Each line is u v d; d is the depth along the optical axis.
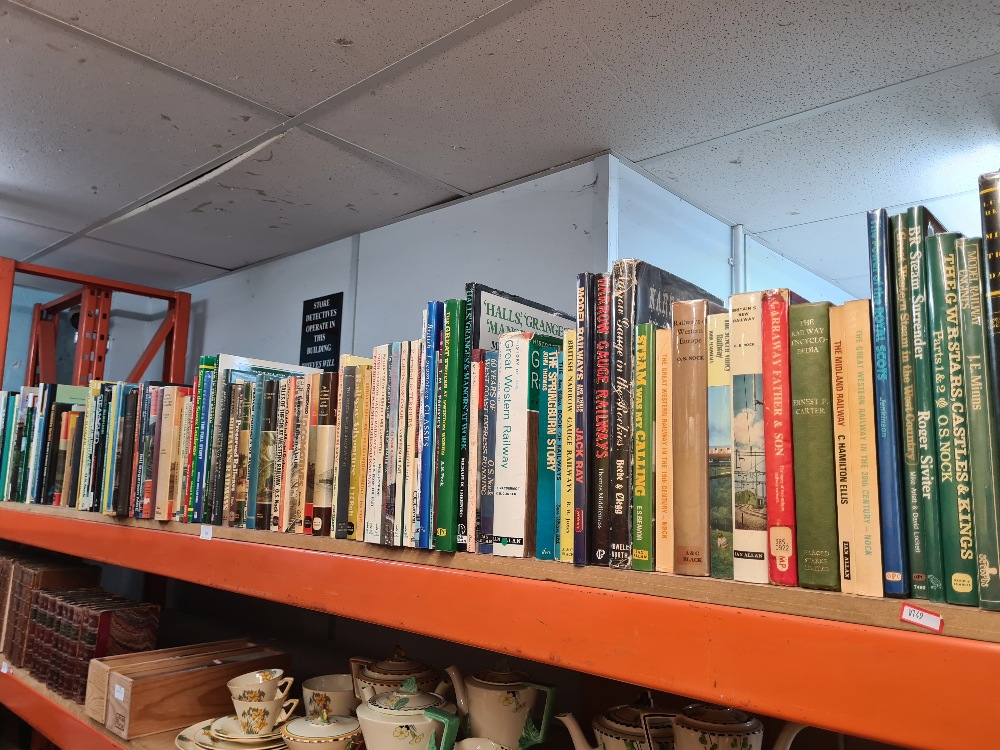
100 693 1.37
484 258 1.95
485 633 0.82
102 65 1.44
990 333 0.55
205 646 1.55
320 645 2.01
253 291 2.79
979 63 1.28
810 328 0.65
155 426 1.47
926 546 0.57
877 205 1.92
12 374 3.41
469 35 1.28
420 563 0.93
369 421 1.04
